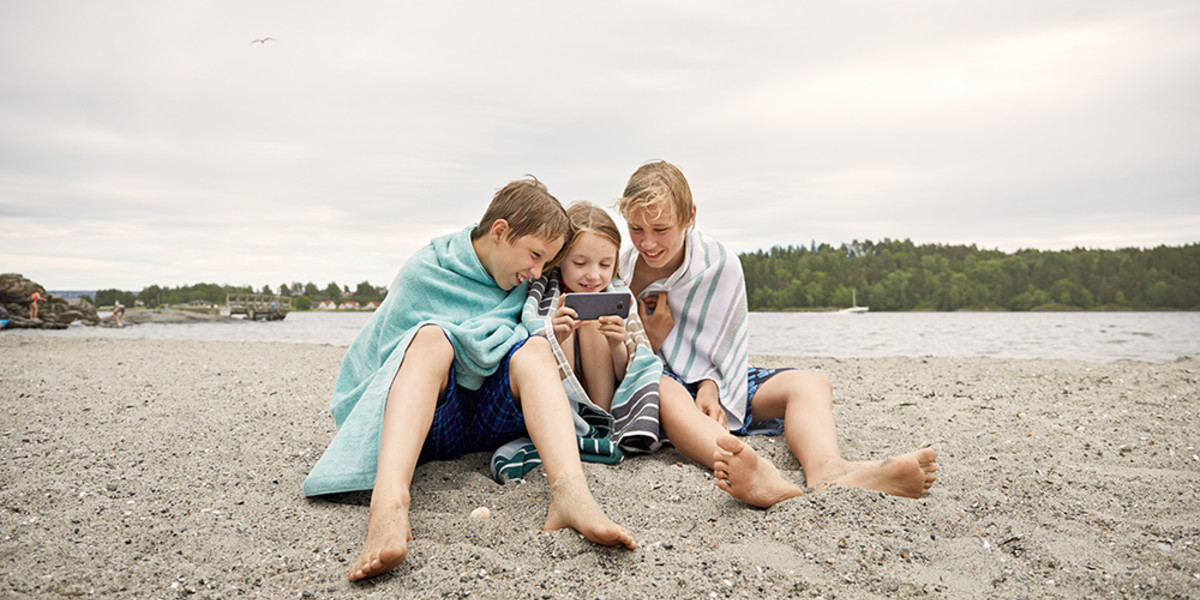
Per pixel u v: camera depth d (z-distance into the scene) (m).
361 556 1.58
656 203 2.60
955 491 2.16
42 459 2.43
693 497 2.11
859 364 6.15
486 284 2.45
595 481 2.25
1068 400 3.83
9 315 30.47
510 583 1.52
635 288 3.10
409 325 2.30
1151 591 1.47
